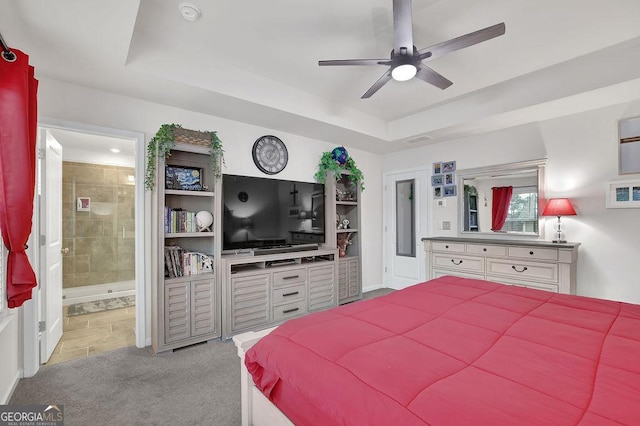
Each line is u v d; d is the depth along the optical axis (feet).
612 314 5.02
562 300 5.82
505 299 5.91
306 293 11.65
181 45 8.04
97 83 8.17
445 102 11.94
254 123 11.55
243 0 6.32
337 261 12.84
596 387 2.89
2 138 5.01
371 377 3.18
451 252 12.52
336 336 4.20
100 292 15.37
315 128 12.23
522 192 12.04
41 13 5.38
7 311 6.65
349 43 7.95
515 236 12.16
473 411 2.57
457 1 6.33
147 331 9.28
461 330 4.40
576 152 10.71
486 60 8.77
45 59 6.96
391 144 14.80
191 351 8.82
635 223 9.64
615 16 6.82
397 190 16.47
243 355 4.88
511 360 3.48
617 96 9.11
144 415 5.95
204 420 5.81
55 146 9.29
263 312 10.41
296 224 12.60
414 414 2.62
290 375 3.67
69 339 9.84
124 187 16.25
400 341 4.03
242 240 10.91
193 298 9.12
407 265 16.02
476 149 13.30
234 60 8.80
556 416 2.48
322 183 13.61
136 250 9.21
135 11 5.41
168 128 8.77
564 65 8.65
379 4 6.47
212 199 10.17
